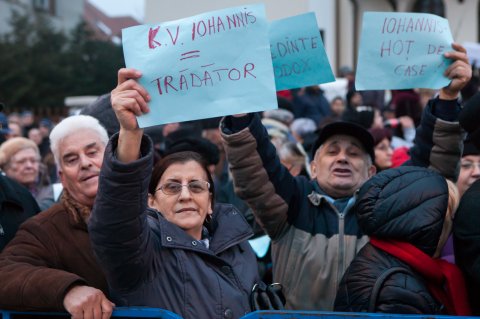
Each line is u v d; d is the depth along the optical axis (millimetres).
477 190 2559
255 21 2406
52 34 29516
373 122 6203
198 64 2379
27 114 11820
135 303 2461
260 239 4062
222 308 2480
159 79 2354
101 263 2367
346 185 3301
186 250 2545
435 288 2559
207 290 2498
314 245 3213
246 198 3201
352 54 19719
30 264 2611
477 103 2637
